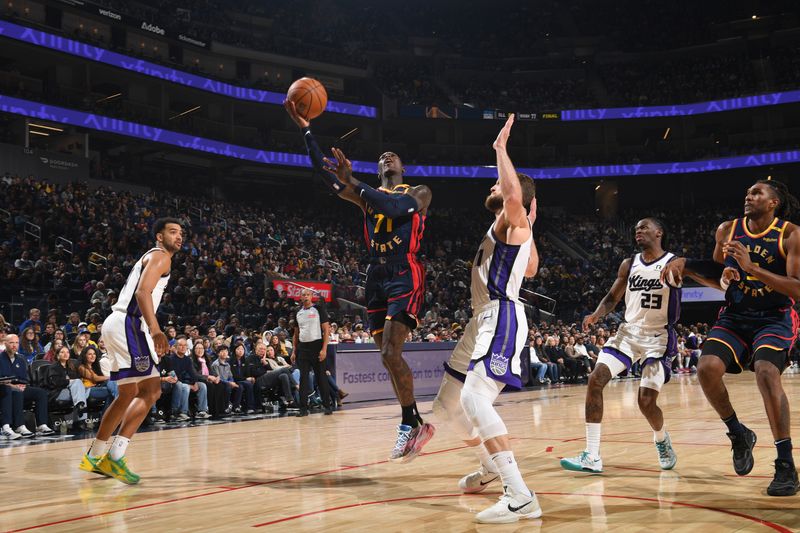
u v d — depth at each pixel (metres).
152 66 24.11
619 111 31.22
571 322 23.44
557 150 34.06
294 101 3.87
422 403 10.66
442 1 36.31
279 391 10.30
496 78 34.72
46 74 23.92
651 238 4.41
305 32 31.95
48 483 4.31
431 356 12.90
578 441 5.65
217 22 29.30
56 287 14.12
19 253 14.95
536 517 3.01
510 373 3.19
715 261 3.96
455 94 33.09
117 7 25.59
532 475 4.12
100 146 25.69
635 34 35.41
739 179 31.92
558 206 33.84
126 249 16.72
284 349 11.00
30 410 8.04
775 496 3.34
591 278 26.30
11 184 17.48
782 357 3.59
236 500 3.61
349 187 3.82
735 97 30.05
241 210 24.94
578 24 36.16
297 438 6.49
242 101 27.41
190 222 20.92
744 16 33.91
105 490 4.02
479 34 36.28
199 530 2.96
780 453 3.42
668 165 30.52
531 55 35.44
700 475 3.96
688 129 32.62
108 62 22.89
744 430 3.79
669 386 12.98
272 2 32.28
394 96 31.45
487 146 33.00
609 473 4.12
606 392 12.09
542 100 33.59
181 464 4.97
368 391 11.57
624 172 30.77
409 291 4.02
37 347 9.21
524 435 6.15
